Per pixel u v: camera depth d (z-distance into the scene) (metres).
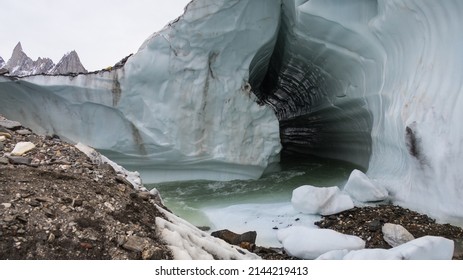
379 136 6.99
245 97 8.23
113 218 3.71
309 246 4.36
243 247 4.79
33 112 8.30
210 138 8.04
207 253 3.84
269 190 7.53
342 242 4.34
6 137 5.20
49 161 4.69
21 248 3.09
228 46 8.05
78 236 3.33
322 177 8.42
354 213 5.52
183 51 7.81
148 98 7.79
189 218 6.13
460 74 5.02
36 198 3.58
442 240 3.79
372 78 7.27
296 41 8.92
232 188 7.80
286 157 12.22
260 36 8.25
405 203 5.59
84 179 4.29
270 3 8.18
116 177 4.72
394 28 6.22
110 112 7.96
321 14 7.34
